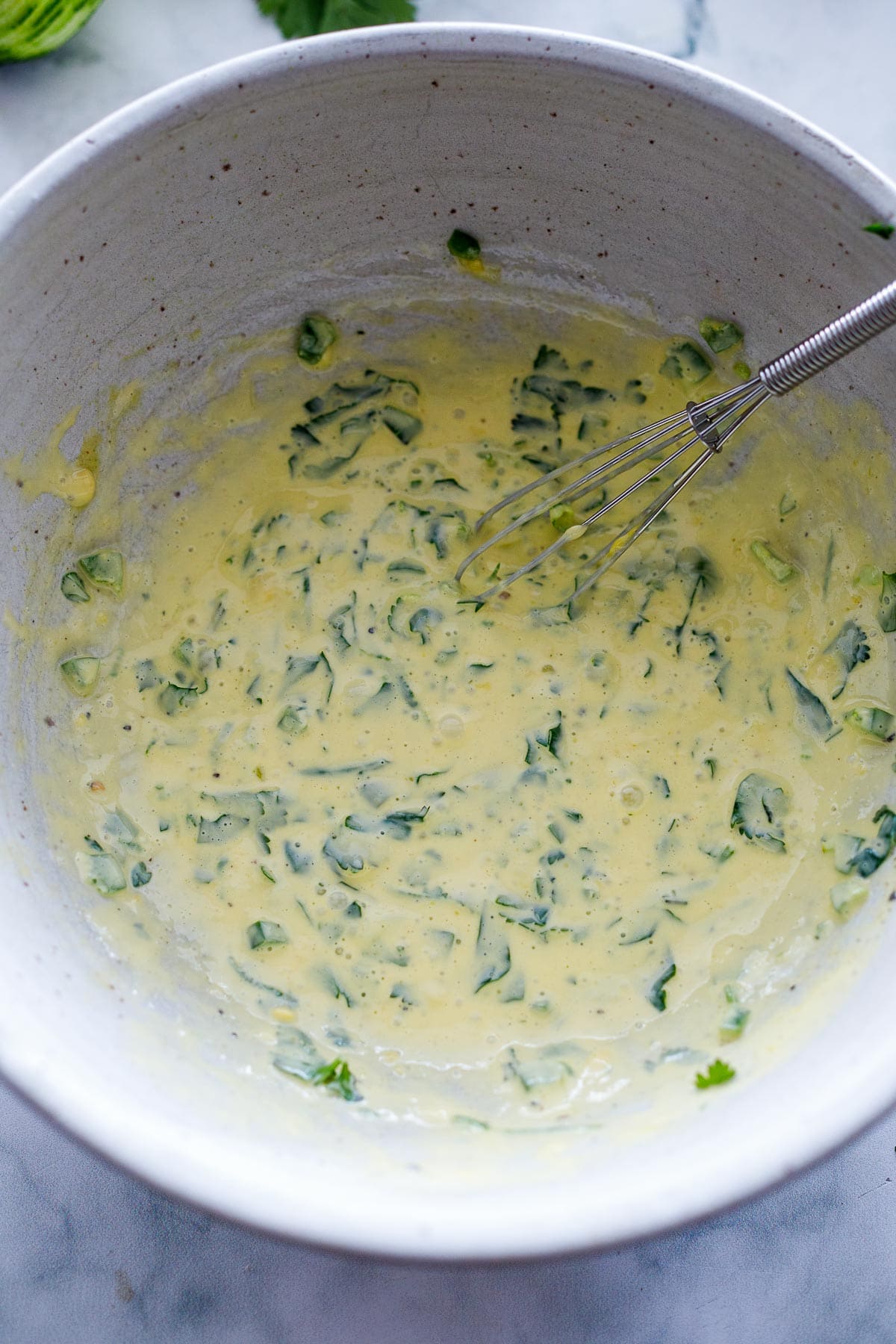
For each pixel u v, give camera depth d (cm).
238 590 49
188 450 48
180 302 46
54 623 47
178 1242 46
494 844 46
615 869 46
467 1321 45
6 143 49
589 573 49
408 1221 37
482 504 49
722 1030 43
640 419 49
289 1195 37
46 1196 46
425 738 47
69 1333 45
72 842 45
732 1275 46
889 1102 38
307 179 45
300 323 48
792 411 47
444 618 48
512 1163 41
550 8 49
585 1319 45
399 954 46
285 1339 45
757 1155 37
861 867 44
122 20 49
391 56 42
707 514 49
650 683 48
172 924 45
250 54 42
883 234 42
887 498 45
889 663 46
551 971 45
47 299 43
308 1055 44
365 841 46
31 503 45
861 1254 46
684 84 42
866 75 49
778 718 47
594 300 48
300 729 47
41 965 41
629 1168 39
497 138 44
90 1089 38
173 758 47
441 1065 44
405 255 47
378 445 50
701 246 45
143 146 42
